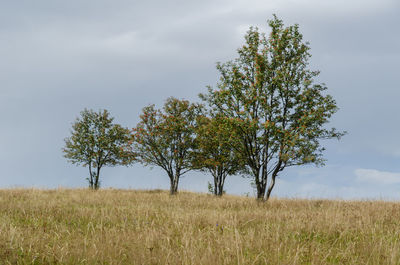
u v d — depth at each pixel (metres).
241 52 18.94
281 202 16.20
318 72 18.03
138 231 8.32
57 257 5.95
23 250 6.29
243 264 5.55
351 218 9.90
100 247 6.47
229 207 14.71
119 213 11.41
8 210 11.55
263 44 18.77
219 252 6.03
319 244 7.11
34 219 9.95
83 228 9.18
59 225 9.32
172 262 5.66
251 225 9.35
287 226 8.81
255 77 18.28
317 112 16.95
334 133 17.38
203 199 18.08
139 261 5.79
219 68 19.03
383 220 9.84
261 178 18.25
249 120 17.55
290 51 18.62
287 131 17.27
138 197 18.50
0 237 6.93
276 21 18.47
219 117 19.17
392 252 6.27
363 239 7.46
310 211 12.06
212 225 8.89
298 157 17.11
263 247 6.76
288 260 5.88
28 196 16.66
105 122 31.05
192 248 6.21
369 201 15.80
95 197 17.39
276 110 18.39
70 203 14.71
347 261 6.21
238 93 18.39
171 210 12.68
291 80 17.88
